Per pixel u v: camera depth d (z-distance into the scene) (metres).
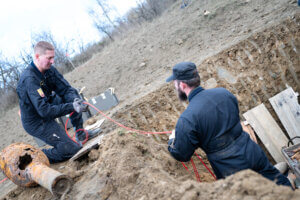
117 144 3.29
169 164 3.22
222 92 2.44
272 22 6.60
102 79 10.13
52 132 3.65
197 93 2.48
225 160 2.36
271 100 5.73
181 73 2.45
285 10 7.13
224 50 6.32
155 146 3.58
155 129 5.01
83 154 3.64
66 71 14.78
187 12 11.05
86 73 11.31
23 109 3.44
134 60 10.18
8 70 13.47
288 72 5.97
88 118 6.21
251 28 7.23
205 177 3.67
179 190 2.01
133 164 2.80
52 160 3.86
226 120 2.33
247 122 5.34
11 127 9.89
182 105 5.43
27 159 3.31
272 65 6.02
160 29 11.15
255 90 5.84
